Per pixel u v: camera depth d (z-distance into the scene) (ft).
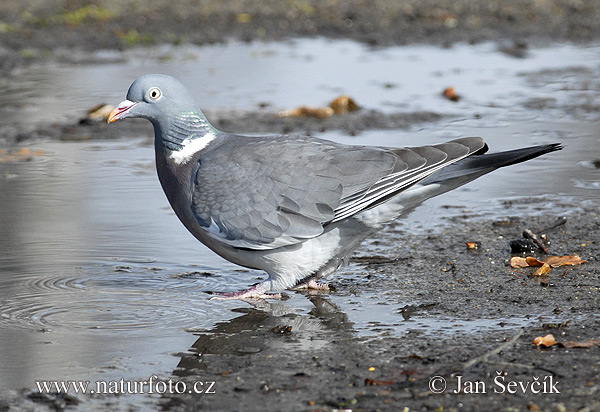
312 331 30.01
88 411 24.52
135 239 40.19
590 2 97.91
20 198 45.78
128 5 97.60
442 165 32.14
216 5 98.27
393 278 35.12
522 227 40.88
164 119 34.86
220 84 70.54
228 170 33.53
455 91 68.18
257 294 33.73
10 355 28.19
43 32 87.30
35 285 34.60
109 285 34.81
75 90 68.64
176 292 34.27
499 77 72.90
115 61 78.59
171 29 90.22
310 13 95.96
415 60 79.36
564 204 44.09
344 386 25.44
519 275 34.86
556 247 37.99
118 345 29.04
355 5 98.27
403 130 57.62
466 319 30.50
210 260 38.06
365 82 71.20
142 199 45.85
